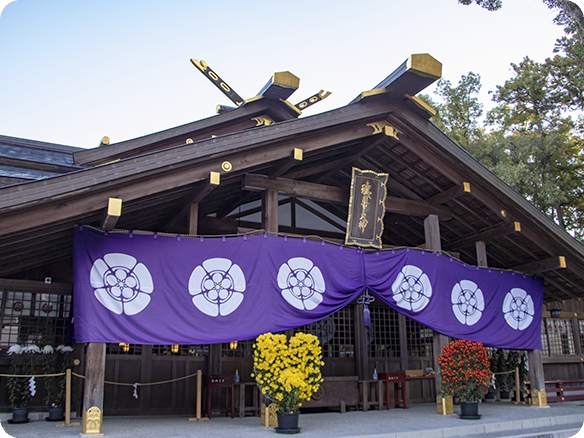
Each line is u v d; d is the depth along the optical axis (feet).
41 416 26.55
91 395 19.83
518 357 38.47
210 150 22.48
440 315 29.76
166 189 21.63
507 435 23.25
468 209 33.32
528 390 35.68
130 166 20.48
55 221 19.24
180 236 23.75
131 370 28.96
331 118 25.80
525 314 33.55
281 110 36.55
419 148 29.30
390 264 28.78
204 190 23.53
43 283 28.81
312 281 26.05
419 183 32.76
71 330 28.12
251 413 29.50
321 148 26.43
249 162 23.90
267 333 22.72
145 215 27.84
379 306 37.17
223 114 34.73
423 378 36.63
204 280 23.61
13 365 25.50
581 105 65.00
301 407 29.01
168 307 22.49
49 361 26.40
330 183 35.04
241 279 24.44
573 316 49.01
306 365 22.15
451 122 73.46
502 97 69.87
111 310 21.17
